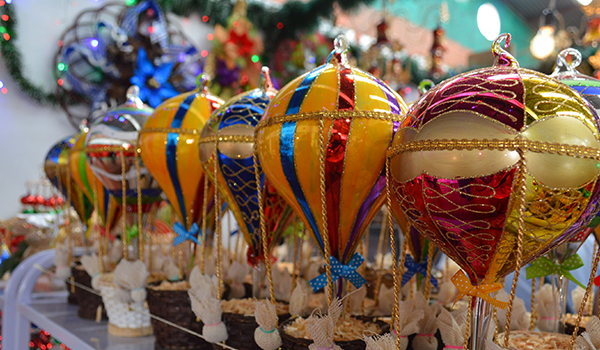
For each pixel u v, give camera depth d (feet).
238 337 2.16
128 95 3.37
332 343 1.65
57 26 10.04
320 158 1.59
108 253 3.76
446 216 1.29
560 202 1.19
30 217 6.48
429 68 11.23
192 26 11.42
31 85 9.50
